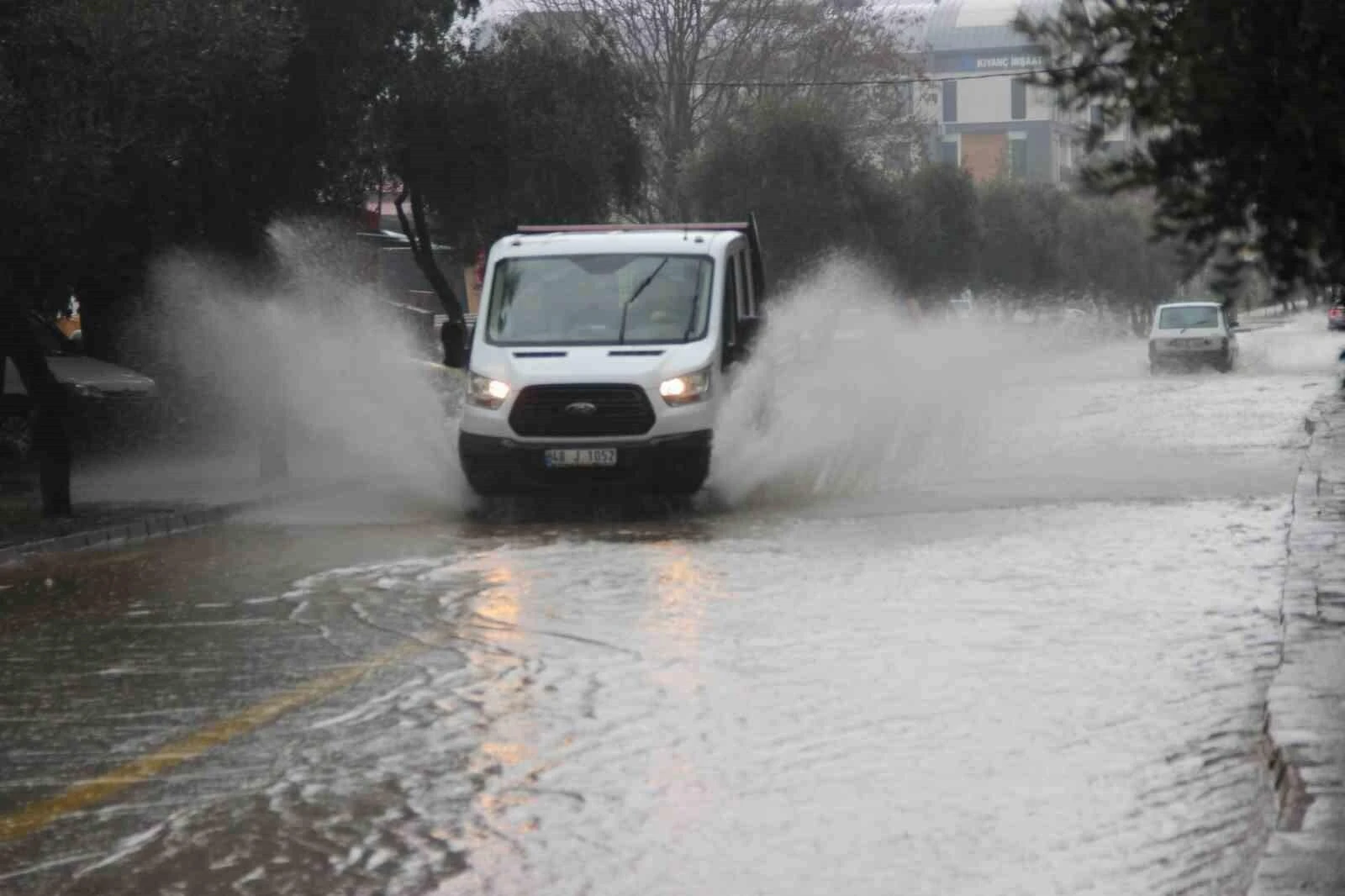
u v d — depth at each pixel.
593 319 18.67
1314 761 6.83
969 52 129.75
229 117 20.61
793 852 6.52
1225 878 6.09
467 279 56.91
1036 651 10.16
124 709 9.26
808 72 67.69
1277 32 5.65
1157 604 11.69
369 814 7.16
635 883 6.20
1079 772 7.55
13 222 16.66
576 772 7.71
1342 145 5.57
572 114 32.62
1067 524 16.00
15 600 13.42
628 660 10.16
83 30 17.11
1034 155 129.50
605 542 15.57
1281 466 21.47
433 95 31.64
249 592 13.30
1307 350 66.62
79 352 30.34
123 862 6.60
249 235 22.58
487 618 11.71
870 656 10.11
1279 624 10.88
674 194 59.47
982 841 6.61
